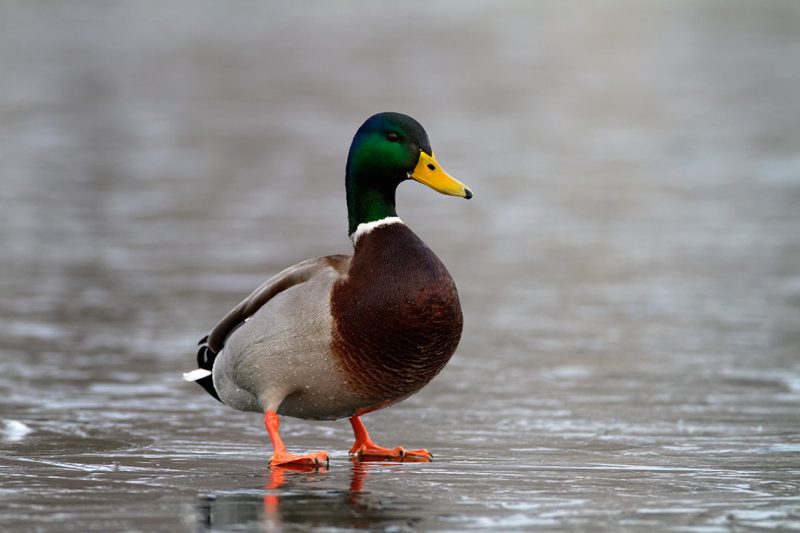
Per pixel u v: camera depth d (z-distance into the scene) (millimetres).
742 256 19062
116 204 24000
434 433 9266
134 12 71625
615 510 6594
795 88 44656
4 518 6336
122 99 41688
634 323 14297
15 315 14469
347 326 7453
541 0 79438
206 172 28594
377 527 6172
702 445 8734
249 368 7684
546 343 13188
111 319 14344
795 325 14133
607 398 10570
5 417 9664
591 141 33719
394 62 52469
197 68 50344
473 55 54781
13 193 24953
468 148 32344
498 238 20781
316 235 20875
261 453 8453
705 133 35000
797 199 24969
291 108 40406
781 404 10289
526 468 7863
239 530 6105
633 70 50000
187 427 9422
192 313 14742
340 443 8922
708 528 6227
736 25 66562
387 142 7852
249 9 74000
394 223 7781
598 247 19891
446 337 7578
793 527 6254
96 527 6160
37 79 45562
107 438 8930
